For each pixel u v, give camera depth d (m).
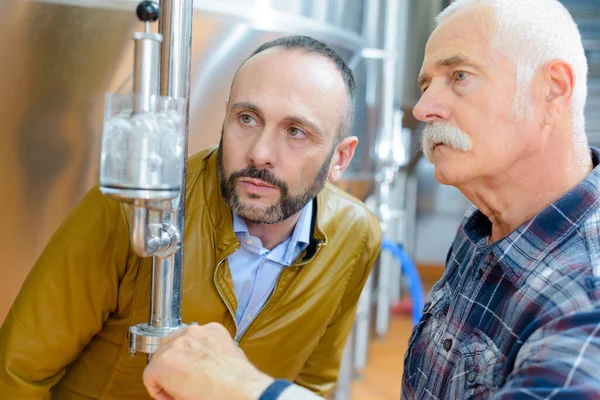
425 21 2.68
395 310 3.51
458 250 0.81
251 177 0.74
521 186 0.68
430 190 4.32
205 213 0.83
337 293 0.93
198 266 0.82
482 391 0.65
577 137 0.67
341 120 0.78
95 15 1.28
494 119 0.65
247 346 0.87
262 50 0.76
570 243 0.64
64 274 0.77
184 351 0.59
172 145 0.51
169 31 0.59
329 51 0.78
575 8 3.75
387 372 2.49
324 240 0.87
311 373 1.04
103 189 0.51
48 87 1.28
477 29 0.65
